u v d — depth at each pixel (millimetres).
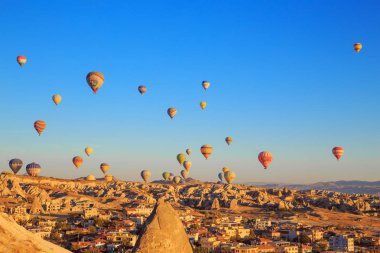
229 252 166375
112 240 174000
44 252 35188
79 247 162125
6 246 33969
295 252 175250
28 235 36375
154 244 32250
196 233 189750
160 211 33531
